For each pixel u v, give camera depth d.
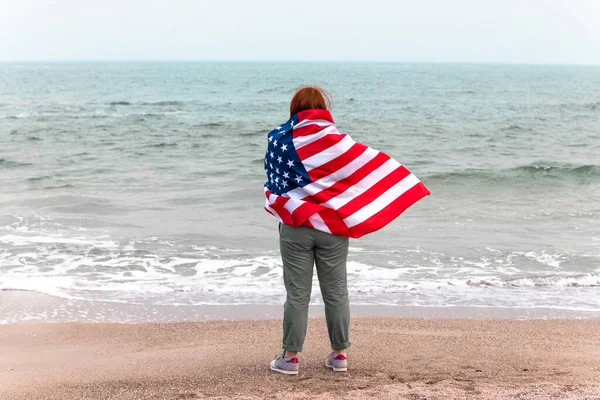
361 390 3.56
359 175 3.73
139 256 7.98
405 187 3.78
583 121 31.14
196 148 19.38
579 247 8.62
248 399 3.43
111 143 20.31
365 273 7.36
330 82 91.88
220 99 48.59
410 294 6.57
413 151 19.73
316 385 3.73
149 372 4.16
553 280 7.09
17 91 56.44
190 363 4.36
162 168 15.40
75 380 4.03
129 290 6.62
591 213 10.81
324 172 3.69
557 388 3.57
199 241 8.79
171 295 6.46
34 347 4.89
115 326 5.45
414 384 3.69
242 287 6.77
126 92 58.12
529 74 171.62
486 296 6.52
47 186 12.89
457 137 23.64
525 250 8.43
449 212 10.82
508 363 4.31
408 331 5.28
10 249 8.16
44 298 6.30
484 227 9.77
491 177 13.85
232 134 23.17
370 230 3.70
